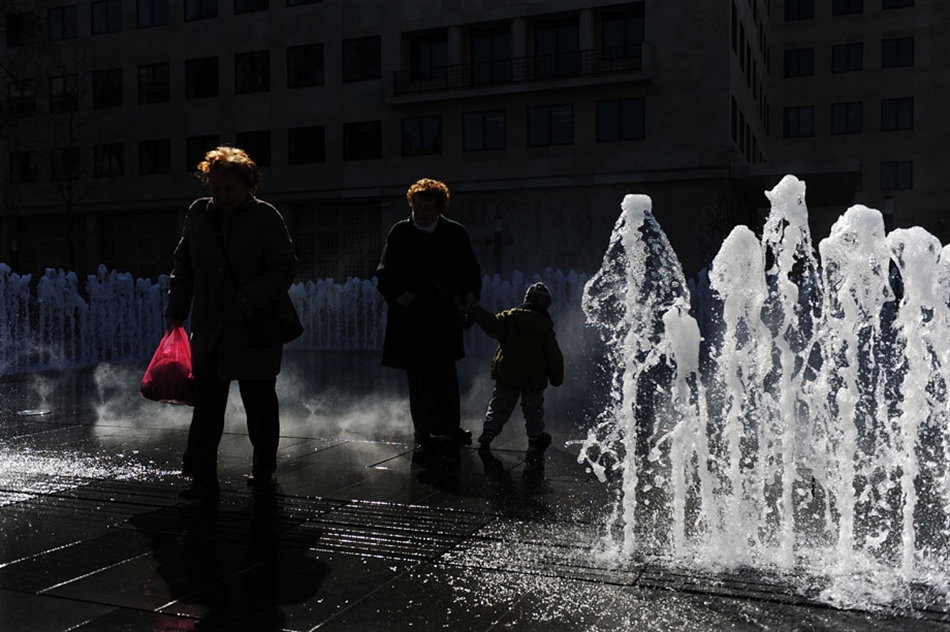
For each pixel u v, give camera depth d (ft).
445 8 122.72
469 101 122.72
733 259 14.84
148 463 18.62
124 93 144.25
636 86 113.29
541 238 119.85
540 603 10.18
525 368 19.81
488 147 122.21
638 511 14.38
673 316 14.96
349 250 133.90
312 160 132.46
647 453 19.34
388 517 14.08
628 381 17.06
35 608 10.09
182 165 140.77
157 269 146.00
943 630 9.35
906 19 160.04
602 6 113.91
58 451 20.06
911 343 13.57
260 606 10.12
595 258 117.08
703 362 41.81
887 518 13.67
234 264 15.70
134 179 144.15
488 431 20.31
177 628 9.46
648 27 112.57
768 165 108.27
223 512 14.48
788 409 13.17
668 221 113.19
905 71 160.35
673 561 11.71
